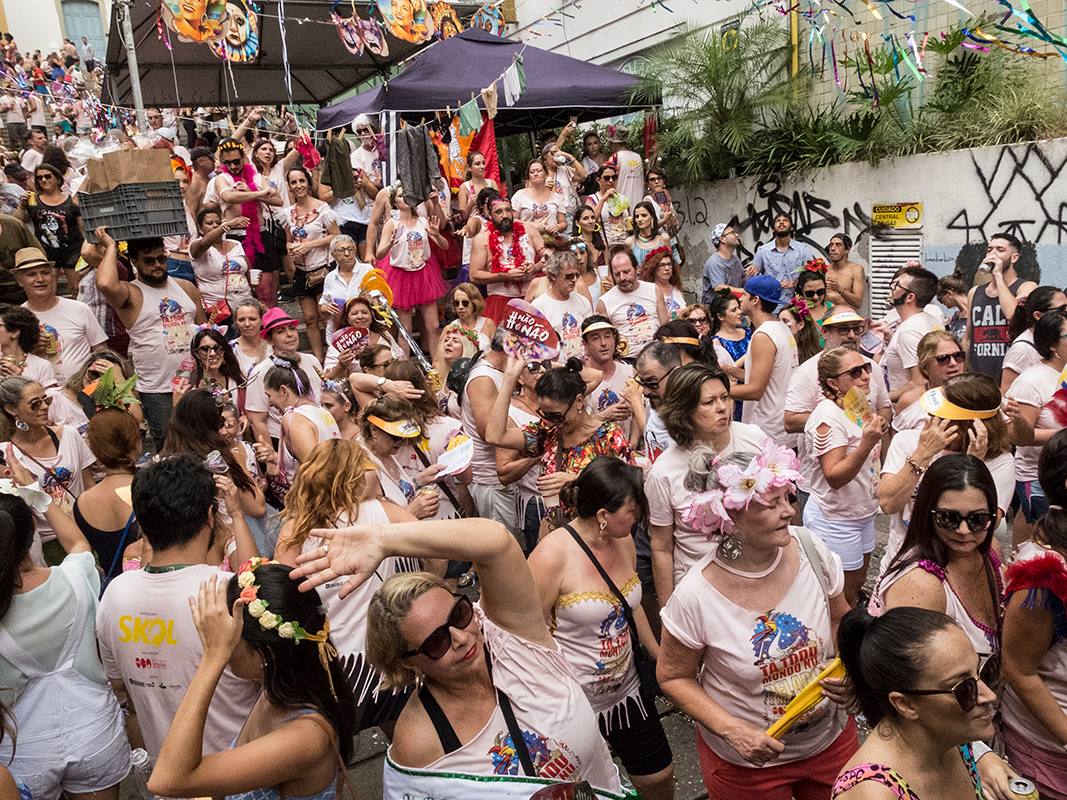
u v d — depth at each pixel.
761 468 2.51
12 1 23.34
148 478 2.86
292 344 5.73
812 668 2.68
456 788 2.20
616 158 11.59
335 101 18.55
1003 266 6.59
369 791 3.92
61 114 15.14
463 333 6.81
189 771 2.03
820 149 10.48
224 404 4.59
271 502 5.02
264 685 2.25
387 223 8.91
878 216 9.98
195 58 13.91
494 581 2.35
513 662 2.35
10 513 2.87
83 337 6.32
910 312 5.84
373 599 2.22
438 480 4.52
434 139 10.23
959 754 2.16
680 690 2.78
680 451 3.67
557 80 11.46
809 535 2.83
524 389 5.00
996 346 6.64
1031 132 8.61
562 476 4.16
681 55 11.62
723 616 2.66
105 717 3.04
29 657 2.86
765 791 2.78
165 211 6.46
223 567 3.70
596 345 5.34
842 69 10.63
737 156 11.59
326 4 12.46
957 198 9.18
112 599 2.85
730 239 10.03
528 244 8.55
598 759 2.46
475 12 12.52
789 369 5.46
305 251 9.02
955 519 2.71
